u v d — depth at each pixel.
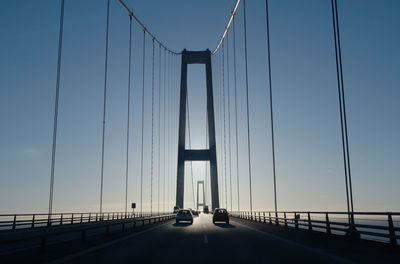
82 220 32.91
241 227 25.98
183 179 76.25
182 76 81.31
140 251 11.15
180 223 34.12
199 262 8.86
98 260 9.18
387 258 9.35
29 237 9.55
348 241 13.57
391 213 10.84
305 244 13.22
